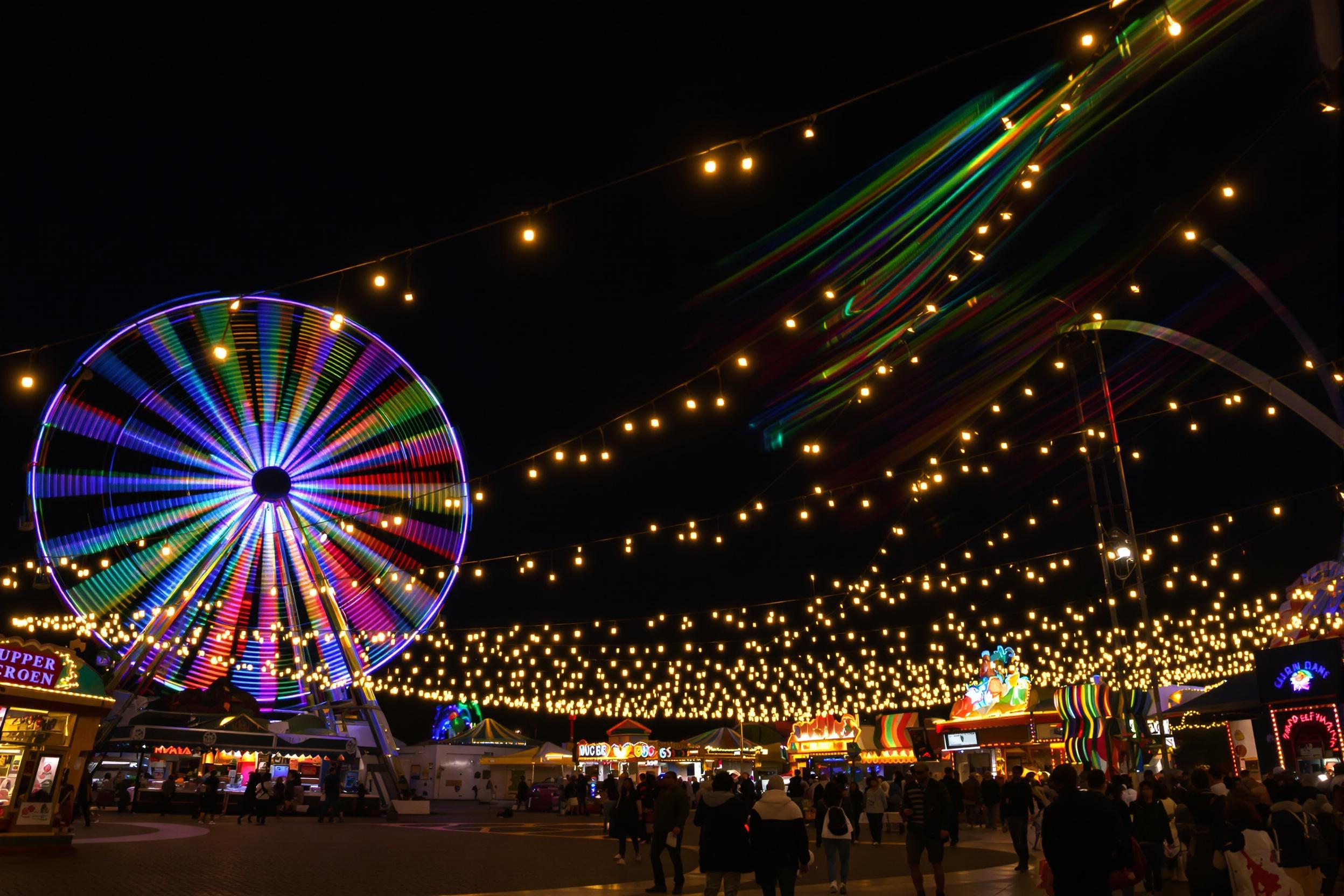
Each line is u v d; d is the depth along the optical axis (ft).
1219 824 29.84
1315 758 71.41
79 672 60.90
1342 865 39.93
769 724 155.74
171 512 96.99
